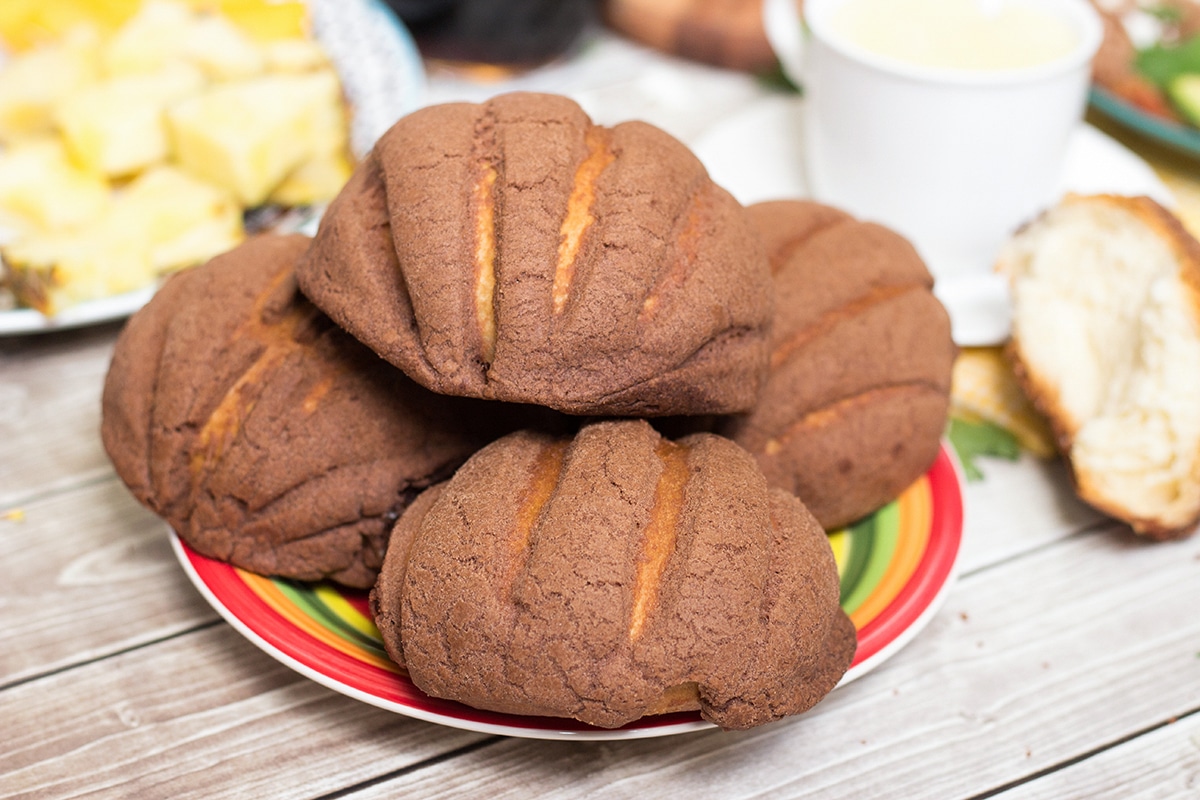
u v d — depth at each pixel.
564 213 0.38
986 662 0.43
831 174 0.56
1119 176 0.58
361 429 0.40
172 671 0.42
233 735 0.40
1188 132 0.63
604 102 0.69
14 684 0.41
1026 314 0.50
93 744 0.40
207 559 0.41
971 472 0.50
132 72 0.58
